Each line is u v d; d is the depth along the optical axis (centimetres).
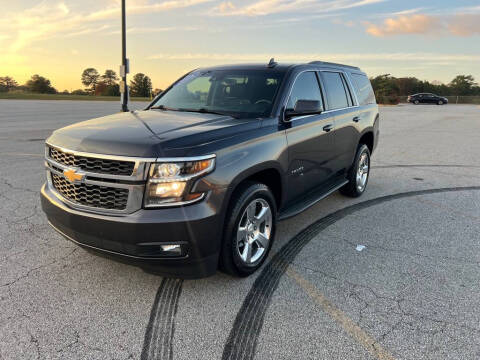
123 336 255
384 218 490
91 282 321
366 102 596
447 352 243
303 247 399
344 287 320
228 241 302
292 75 407
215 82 428
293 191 397
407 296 307
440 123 1950
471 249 398
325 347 247
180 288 315
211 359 236
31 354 236
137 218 263
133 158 263
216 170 281
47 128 1360
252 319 275
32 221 449
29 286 312
